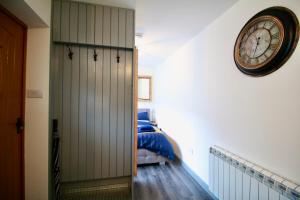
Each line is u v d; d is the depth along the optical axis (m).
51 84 1.83
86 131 1.98
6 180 1.39
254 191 1.39
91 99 1.99
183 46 3.15
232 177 1.64
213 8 1.88
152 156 3.12
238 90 1.74
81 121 1.97
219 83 2.05
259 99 1.49
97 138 2.01
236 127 1.76
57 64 1.90
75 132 1.96
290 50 1.22
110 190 2.10
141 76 5.27
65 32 1.85
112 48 2.04
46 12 1.64
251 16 1.57
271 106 1.38
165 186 2.40
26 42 1.66
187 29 2.44
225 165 1.75
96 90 2.00
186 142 2.99
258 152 1.50
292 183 1.17
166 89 4.19
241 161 1.56
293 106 1.21
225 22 1.95
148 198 2.10
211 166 2.00
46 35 1.70
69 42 1.87
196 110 2.63
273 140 1.36
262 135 1.46
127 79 2.09
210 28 2.26
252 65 1.50
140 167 3.06
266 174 1.31
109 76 2.04
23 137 1.64
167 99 4.11
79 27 1.88
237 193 1.57
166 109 4.19
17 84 1.54
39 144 1.69
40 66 1.69
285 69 1.26
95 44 1.93
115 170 2.07
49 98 1.74
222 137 1.99
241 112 1.70
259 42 1.45
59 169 1.88
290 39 1.21
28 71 1.66
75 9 1.87
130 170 2.11
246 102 1.63
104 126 2.03
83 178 1.99
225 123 1.94
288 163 1.25
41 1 1.52
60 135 1.92
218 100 2.07
